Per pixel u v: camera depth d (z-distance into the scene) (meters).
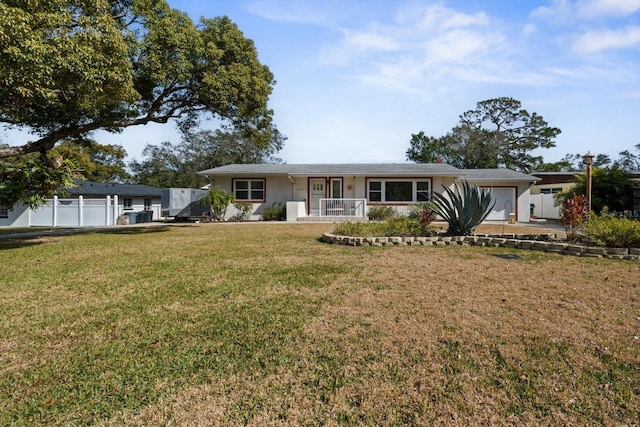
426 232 9.80
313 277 5.30
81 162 32.22
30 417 2.01
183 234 12.02
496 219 19.55
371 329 3.24
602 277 5.20
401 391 2.25
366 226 10.24
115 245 9.23
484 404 2.10
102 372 2.52
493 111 40.09
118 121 12.25
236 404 2.12
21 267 6.29
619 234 7.05
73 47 7.54
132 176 42.16
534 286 4.70
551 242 8.11
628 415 1.98
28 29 6.72
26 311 3.85
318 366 2.57
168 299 4.26
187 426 1.92
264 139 15.28
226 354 2.78
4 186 9.23
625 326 3.26
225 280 5.17
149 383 2.36
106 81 8.37
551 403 2.10
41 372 2.52
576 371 2.46
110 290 4.70
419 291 4.49
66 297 4.39
